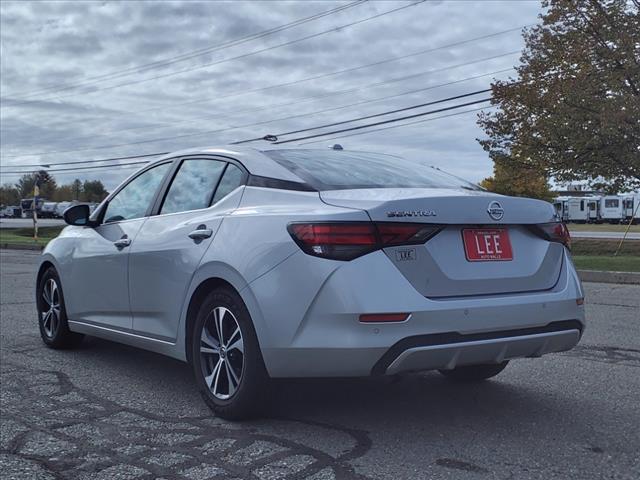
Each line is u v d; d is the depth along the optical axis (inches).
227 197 176.1
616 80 778.2
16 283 493.7
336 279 140.1
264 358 150.3
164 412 173.0
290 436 153.1
